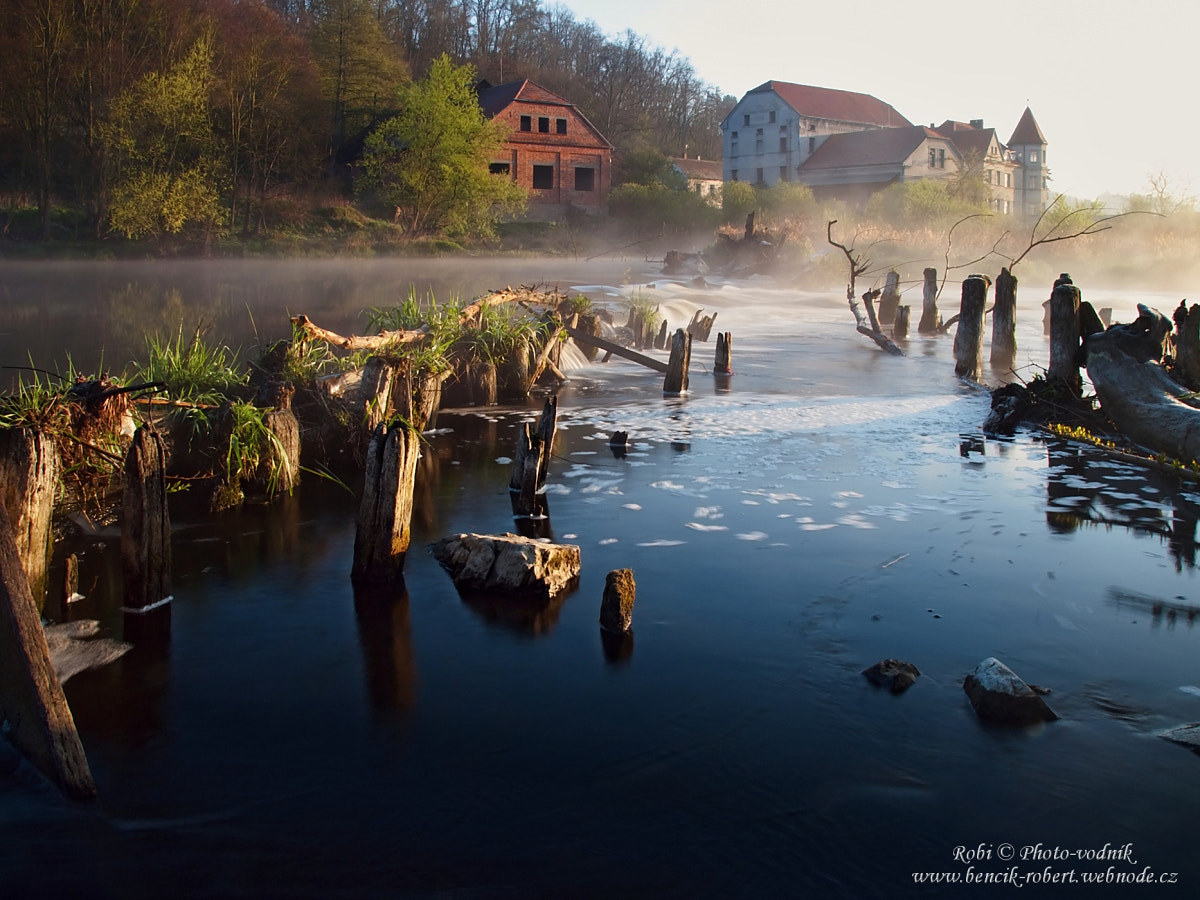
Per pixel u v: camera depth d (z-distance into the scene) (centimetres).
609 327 2103
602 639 599
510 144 6994
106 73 4556
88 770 439
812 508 873
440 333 1362
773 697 523
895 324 2403
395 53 8325
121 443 825
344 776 448
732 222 6325
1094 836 407
